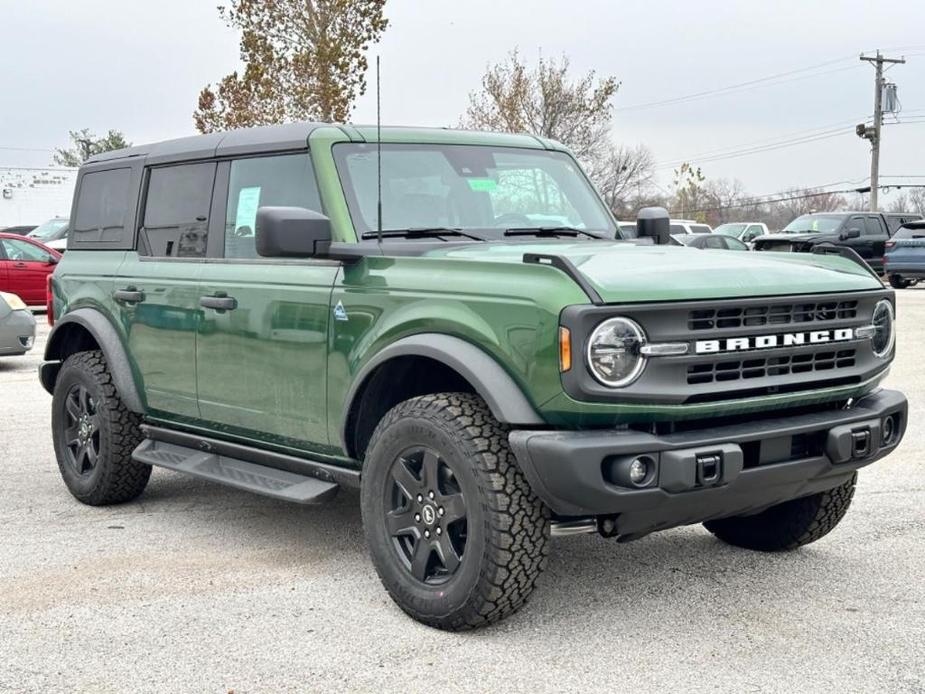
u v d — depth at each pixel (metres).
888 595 4.75
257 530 5.88
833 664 3.98
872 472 7.17
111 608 4.62
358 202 5.00
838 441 4.36
